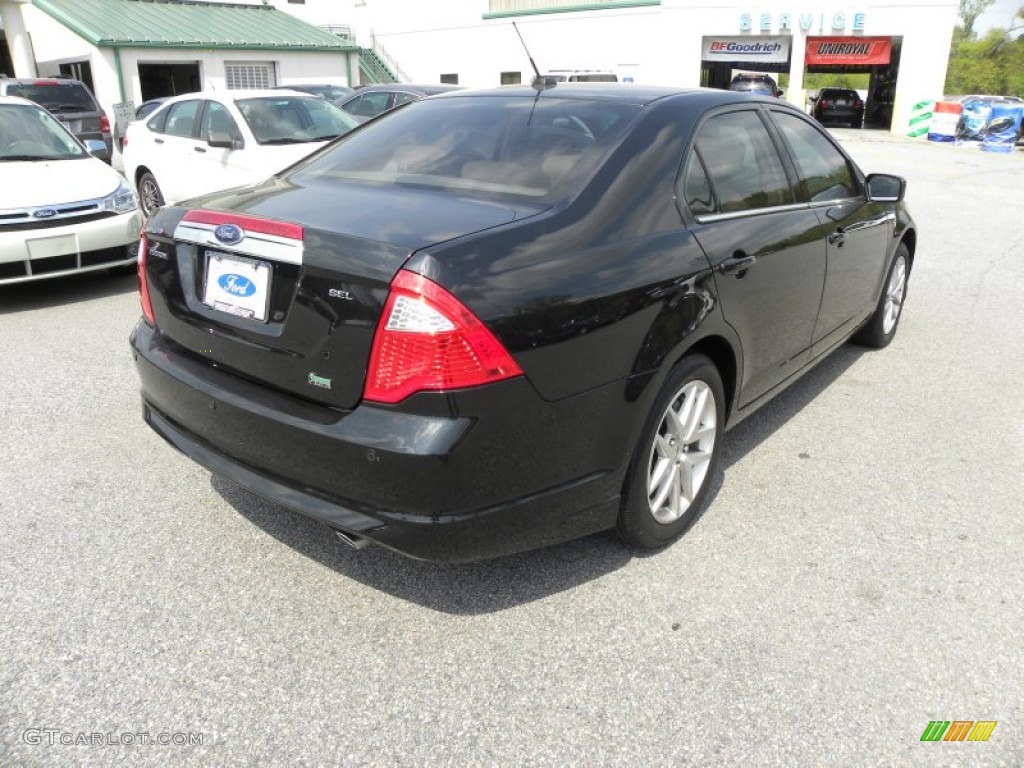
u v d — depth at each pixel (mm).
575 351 2477
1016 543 3236
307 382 2486
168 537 3191
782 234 3525
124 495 3500
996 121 23969
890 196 4445
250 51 26422
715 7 29203
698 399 3141
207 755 2188
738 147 3518
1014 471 3848
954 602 2859
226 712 2332
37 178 6629
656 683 2465
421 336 2238
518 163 3000
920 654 2598
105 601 2799
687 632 2689
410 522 2342
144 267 3092
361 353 2336
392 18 35000
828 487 3674
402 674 2492
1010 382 5016
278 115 8938
